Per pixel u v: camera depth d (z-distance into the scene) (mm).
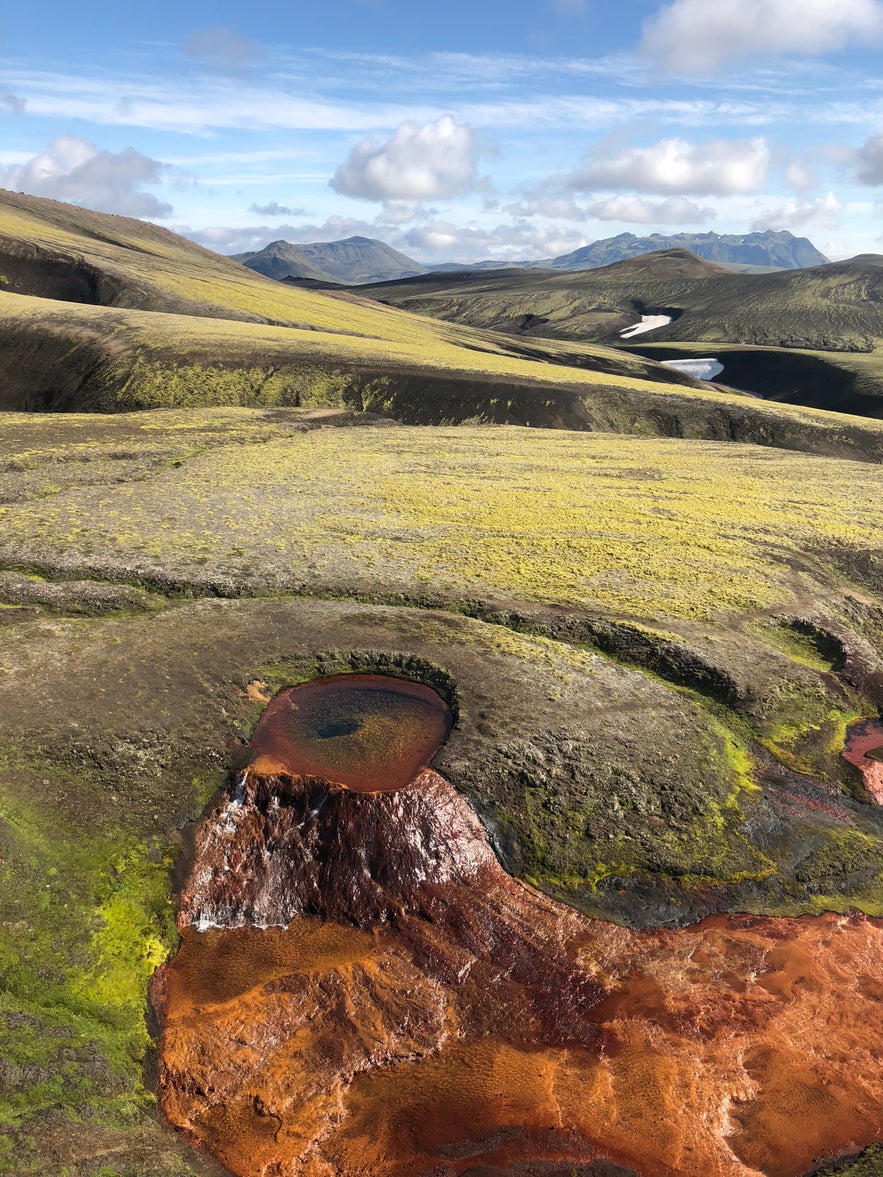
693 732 23766
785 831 21078
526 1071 14820
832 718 26297
